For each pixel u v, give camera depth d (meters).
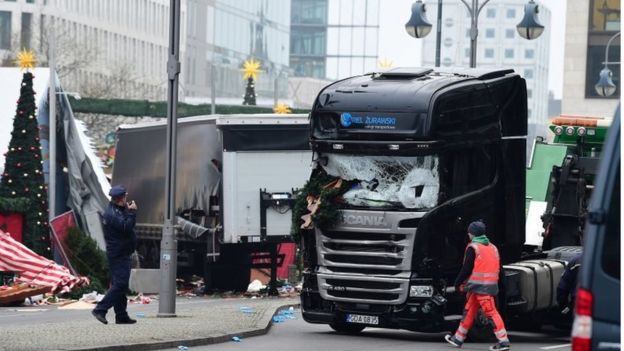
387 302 34.56
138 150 59.94
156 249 58.81
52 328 33.97
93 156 64.88
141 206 59.34
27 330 33.25
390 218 34.41
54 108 64.19
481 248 32.72
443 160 34.31
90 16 164.00
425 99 34.25
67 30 154.50
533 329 38.91
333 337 35.72
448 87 34.72
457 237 34.84
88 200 63.91
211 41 192.12
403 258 34.38
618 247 16.64
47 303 50.00
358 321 35.09
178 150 56.44
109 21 169.12
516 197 37.22
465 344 34.41
